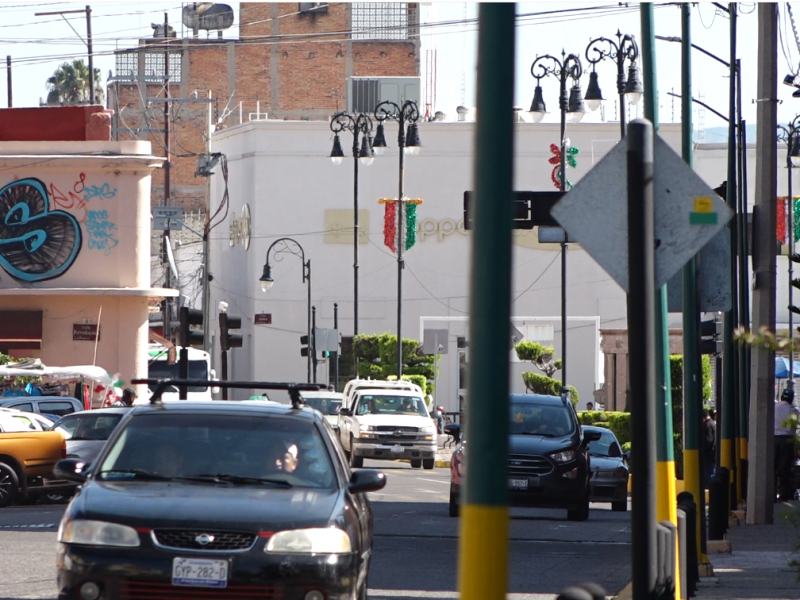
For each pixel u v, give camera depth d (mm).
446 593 44375
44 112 171375
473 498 17562
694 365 49188
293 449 35188
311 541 31094
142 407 36781
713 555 57250
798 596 42625
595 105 124875
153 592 30281
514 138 17750
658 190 30078
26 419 90750
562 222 28562
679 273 48094
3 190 167875
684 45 51156
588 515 79688
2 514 75312
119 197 168125
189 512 31188
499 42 17688
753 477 74750
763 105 71750
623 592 42406
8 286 167250
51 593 41969
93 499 31984
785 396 89750
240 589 30344
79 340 166125
